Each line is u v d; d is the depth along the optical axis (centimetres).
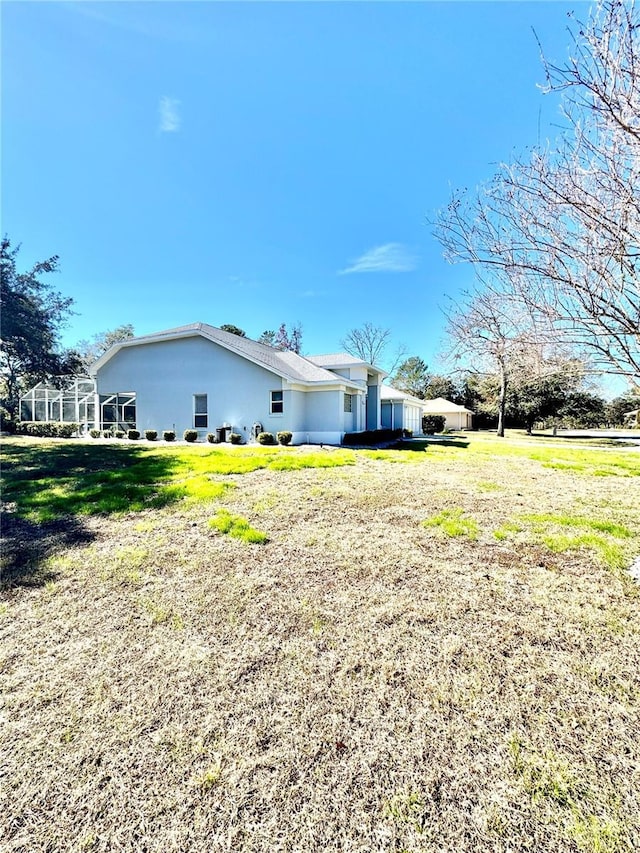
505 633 274
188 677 230
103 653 251
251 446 1400
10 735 189
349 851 140
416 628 280
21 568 363
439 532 462
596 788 163
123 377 1803
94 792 161
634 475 862
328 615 295
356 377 1941
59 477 734
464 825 148
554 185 321
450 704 210
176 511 527
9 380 2217
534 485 728
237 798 159
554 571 367
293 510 540
